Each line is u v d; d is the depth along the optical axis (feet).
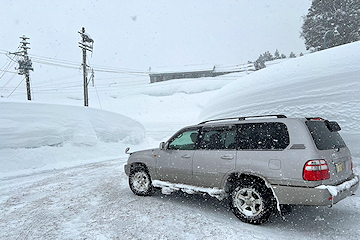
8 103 31.73
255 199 12.17
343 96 23.20
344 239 10.55
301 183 10.68
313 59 29.73
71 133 38.06
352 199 15.65
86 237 11.20
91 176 25.77
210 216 13.64
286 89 29.32
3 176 25.84
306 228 11.81
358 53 24.95
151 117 133.49
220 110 42.98
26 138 31.22
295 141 11.42
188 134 16.75
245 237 10.87
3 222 13.33
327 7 125.49
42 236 11.44
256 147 12.55
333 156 11.55
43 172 28.55
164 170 16.19
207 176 13.88
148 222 12.88
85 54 77.15
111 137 46.26
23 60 90.02
